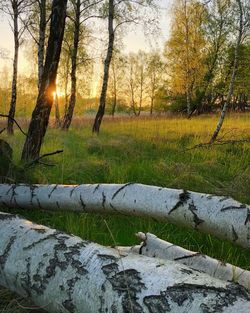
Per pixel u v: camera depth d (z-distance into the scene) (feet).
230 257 12.71
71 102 71.05
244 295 5.37
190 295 5.42
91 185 14.42
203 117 97.66
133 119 88.38
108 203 13.61
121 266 6.23
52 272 6.70
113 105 203.10
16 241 7.54
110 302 5.81
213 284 5.58
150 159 30.30
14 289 7.41
